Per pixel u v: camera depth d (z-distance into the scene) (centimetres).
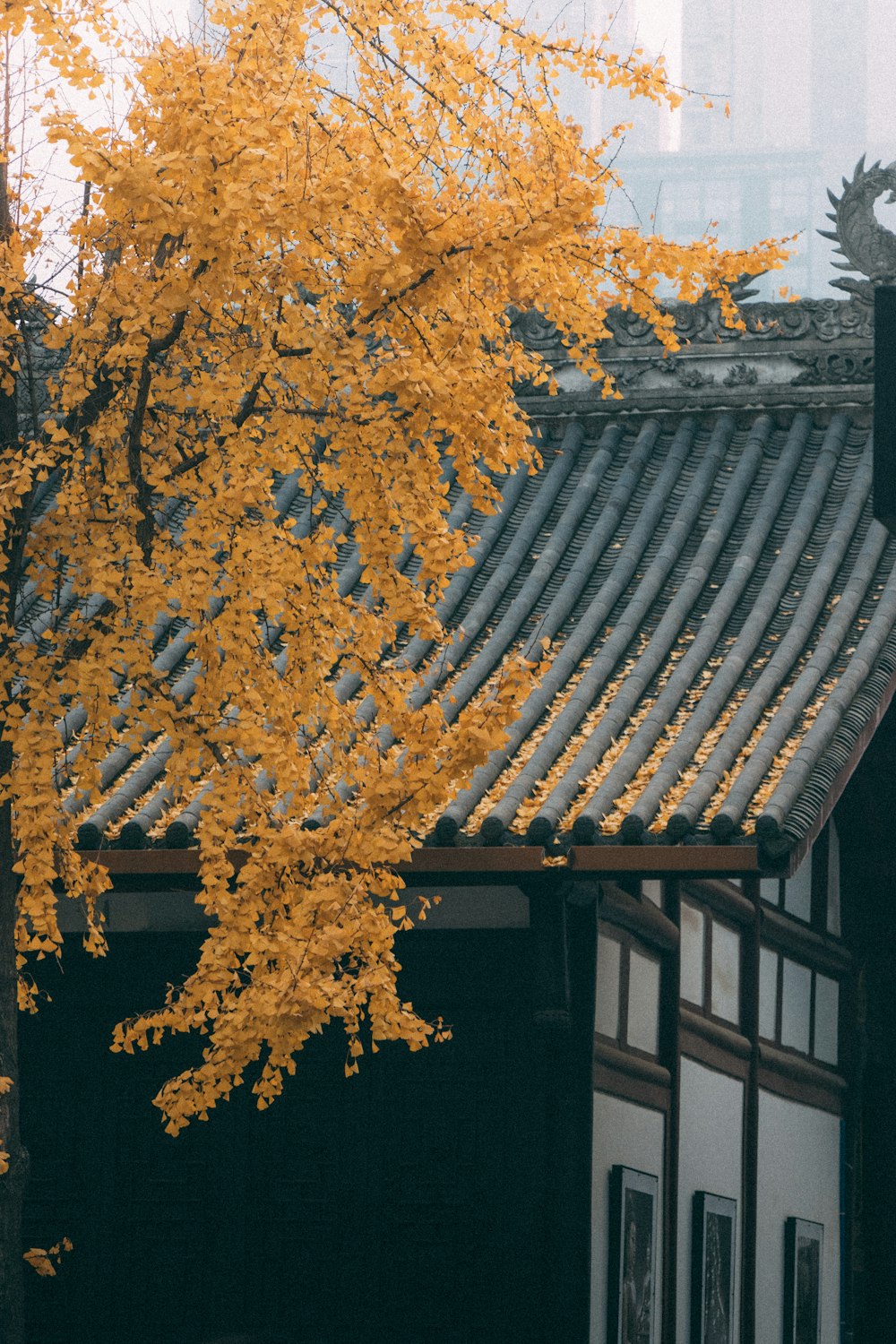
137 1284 1144
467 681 1188
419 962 1135
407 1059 1137
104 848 1047
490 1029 1126
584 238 840
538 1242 1093
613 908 1142
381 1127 1134
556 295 854
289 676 816
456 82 806
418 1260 1112
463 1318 1098
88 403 788
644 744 1095
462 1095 1126
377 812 802
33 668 745
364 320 776
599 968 1130
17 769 734
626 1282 1143
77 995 1178
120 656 752
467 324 779
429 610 805
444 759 806
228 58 756
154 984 1170
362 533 796
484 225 771
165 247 768
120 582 737
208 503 768
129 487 786
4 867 778
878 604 1215
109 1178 1158
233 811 794
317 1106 1147
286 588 786
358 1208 1126
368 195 762
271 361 754
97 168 706
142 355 739
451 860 1012
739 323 880
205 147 714
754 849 981
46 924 783
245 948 791
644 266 846
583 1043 1101
